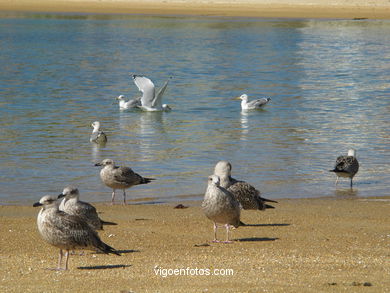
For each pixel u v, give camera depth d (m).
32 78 42.00
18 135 26.03
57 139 25.56
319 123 29.62
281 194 18.12
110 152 23.53
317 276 10.20
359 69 48.09
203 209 13.05
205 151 23.84
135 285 9.78
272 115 31.92
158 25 78.94
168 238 13.52
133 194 18.11
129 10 96.31
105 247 11.01
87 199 17.52
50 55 53.31
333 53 56.94
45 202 10.60
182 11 95.62
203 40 65.06
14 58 50.91
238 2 105.19
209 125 29.53
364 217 15.52
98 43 61.84
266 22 83.75
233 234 13.91
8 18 84.56
